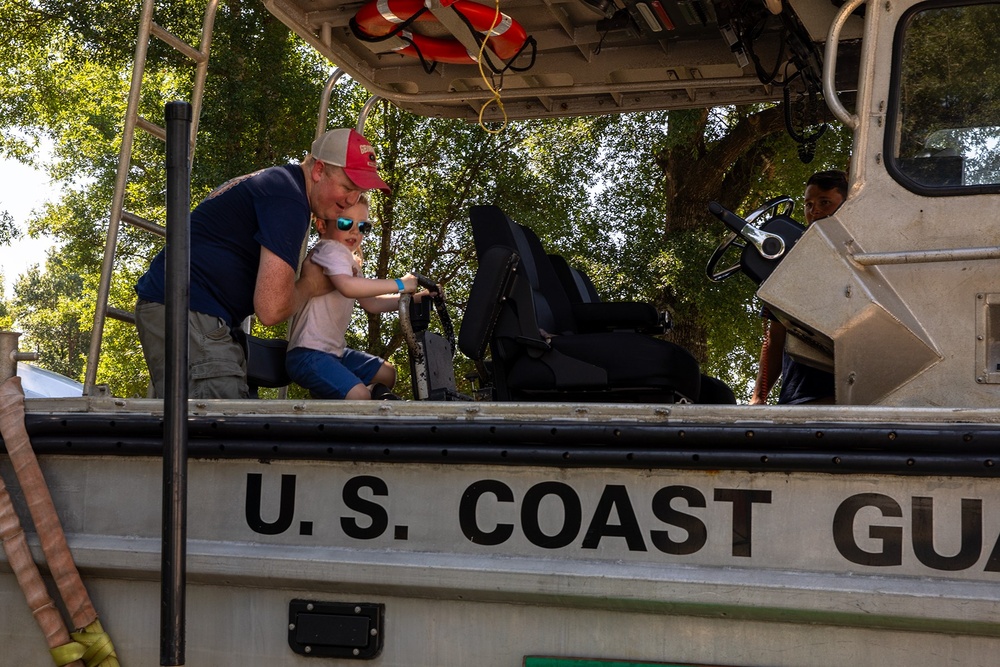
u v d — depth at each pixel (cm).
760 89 447
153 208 1494
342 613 255
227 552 262
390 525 255
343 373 330
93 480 275
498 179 1373
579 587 239
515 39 379
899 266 258
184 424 235
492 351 325
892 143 264
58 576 270
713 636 236
